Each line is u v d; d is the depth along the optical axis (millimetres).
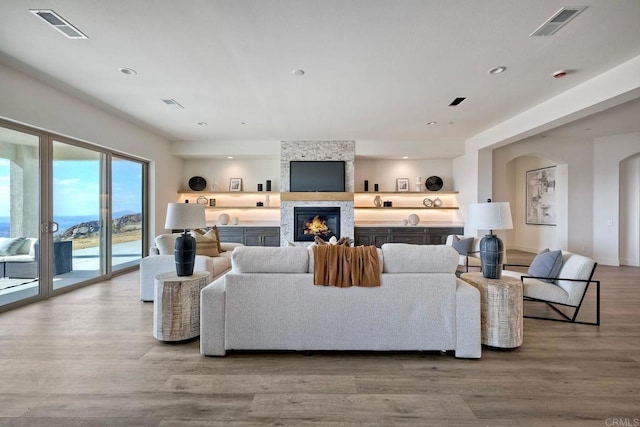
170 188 7047
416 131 6156
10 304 3521
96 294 4168
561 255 3344
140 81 3723
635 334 2840
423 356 2428
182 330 2646
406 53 3049
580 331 2912
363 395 1907
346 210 6918
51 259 4047
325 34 2721
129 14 2422
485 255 2721
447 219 7707
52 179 4066
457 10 2379
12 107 3381
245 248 2529
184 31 2670
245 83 3793
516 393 1924
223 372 2174
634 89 3180
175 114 5035
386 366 2266
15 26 2572
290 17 2473
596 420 1677
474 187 6559
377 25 2584
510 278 2756
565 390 1955
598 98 3564
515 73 3492
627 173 6293
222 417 1701
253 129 6035
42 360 2328
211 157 7465
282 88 3949
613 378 2094
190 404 1813
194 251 2936
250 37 2768
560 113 4133
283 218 6934
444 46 2916
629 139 6105
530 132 4957
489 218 2719
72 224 4422
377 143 7035
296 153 6988
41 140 3896
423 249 2480
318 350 2496
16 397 1866
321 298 2404
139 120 5379
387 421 1675
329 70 3434
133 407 1780
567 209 6578
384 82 3754
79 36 2738
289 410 1763
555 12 2398
